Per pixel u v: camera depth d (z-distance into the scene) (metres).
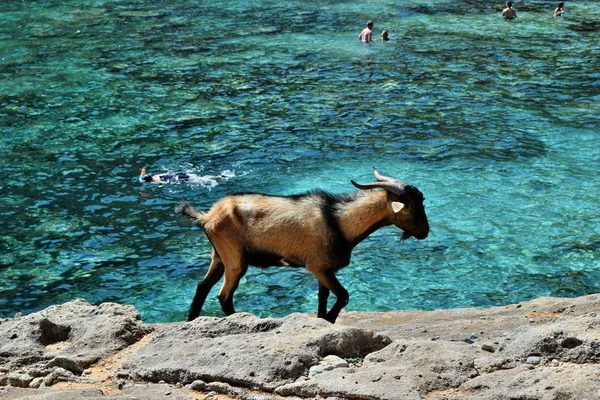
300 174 19.06
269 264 9.26
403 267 14.52
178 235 16.12
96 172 19.38
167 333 7.25
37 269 14.76
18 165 19.78
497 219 16.44
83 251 15.45
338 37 32.41
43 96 25.17
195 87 26.00
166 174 18.84
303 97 24.72
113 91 25.64
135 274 14.55
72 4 39.44
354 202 8.99
